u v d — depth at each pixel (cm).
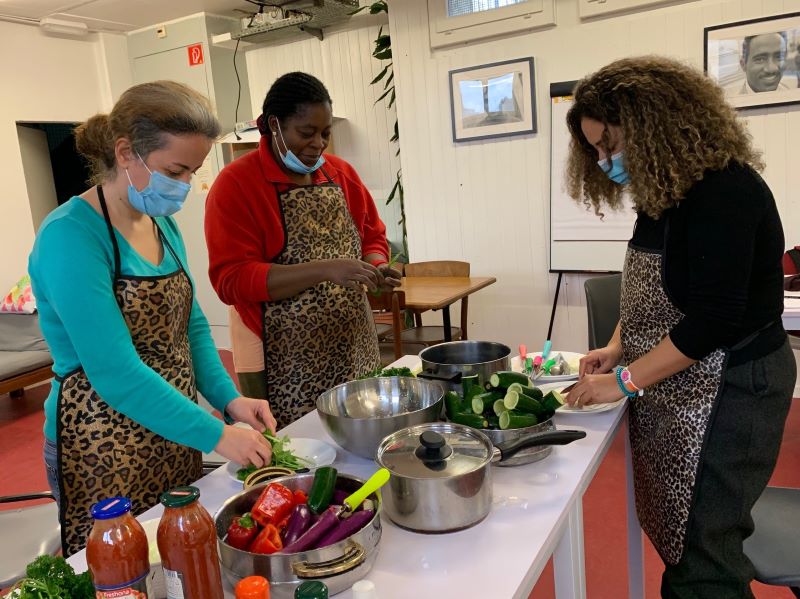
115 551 75
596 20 376
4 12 485
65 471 136
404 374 162
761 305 131
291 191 191
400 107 446
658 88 127
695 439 136
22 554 167
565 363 187
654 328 143
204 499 126
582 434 118
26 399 483
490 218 433
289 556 88
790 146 344
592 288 233
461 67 420
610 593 218
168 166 127
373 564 96
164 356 143
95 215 131
